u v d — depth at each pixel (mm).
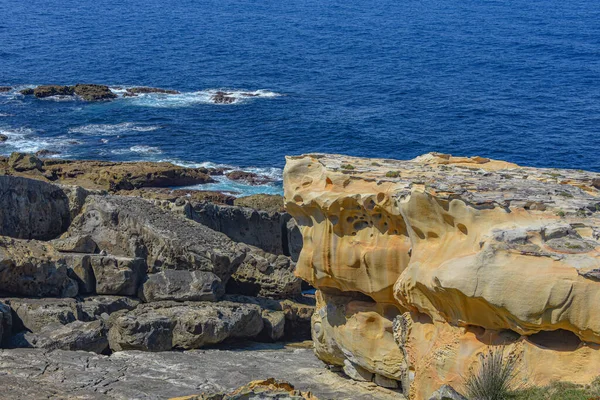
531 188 31422
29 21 190000
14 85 122562
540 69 136125
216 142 92812
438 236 30156
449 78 128625
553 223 27969
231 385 34562
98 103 111062
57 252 44344
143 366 36781
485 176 33844
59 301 41531
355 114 105188
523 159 86438
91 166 76188
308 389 35000
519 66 138750
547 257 26656
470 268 27609
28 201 48438
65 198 49938
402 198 30703
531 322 26703
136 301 43844
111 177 72562
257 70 135000
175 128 98625
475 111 106000
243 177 79625
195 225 49875
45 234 49250
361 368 35375
